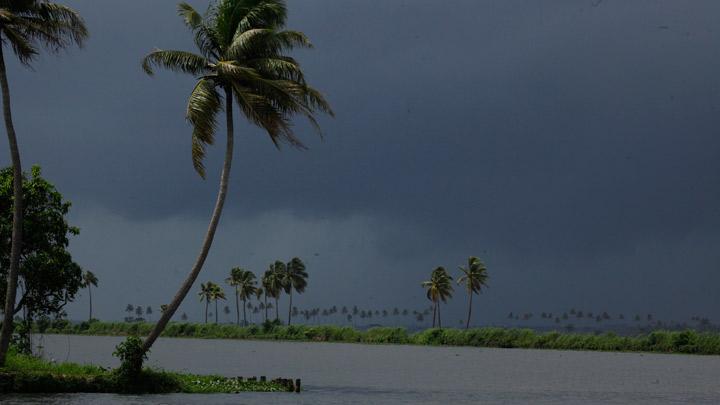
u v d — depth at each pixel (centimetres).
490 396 6109
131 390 4750
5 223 5134
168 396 4734
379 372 9319
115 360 10250
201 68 4878
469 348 19700
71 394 4547
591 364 11856
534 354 15825
